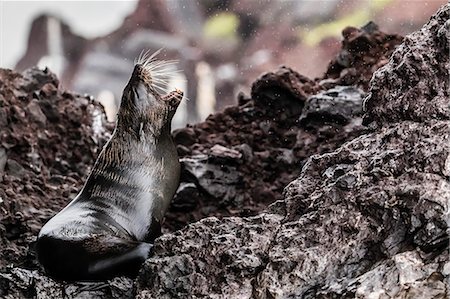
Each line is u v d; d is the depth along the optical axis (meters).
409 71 9.78
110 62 32.16
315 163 10.41
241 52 30.27
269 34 29.73
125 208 11.69
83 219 11.28
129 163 11.83
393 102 9.88
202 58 30.39
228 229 10.07
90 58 32.56
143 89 11.84
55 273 10.97
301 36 29.23
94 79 32.06
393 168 9.24
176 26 31.19
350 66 16.91
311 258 9.12
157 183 11.90
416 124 9.55
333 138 14.85
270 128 16.17
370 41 16.88
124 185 11.77
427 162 8.94
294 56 29.17
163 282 9.80
